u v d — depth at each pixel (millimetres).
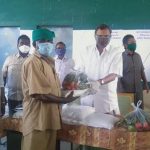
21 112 3264
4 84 4008
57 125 2799
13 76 3910
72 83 2996
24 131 2797
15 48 4453
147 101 3893
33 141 2729
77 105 3072
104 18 3992
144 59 3902
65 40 4168
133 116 2744
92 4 4031
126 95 3713
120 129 2697
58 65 4016
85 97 3242
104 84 3303
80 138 2867
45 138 2771
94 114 2947
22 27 4395
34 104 2717
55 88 2783
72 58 4078
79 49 4090
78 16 4109
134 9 3895
